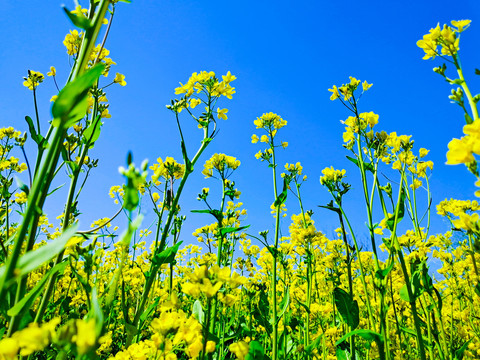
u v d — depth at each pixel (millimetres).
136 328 2398
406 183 3070
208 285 1416
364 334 2443
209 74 3504
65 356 1191
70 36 2803
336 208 3119
